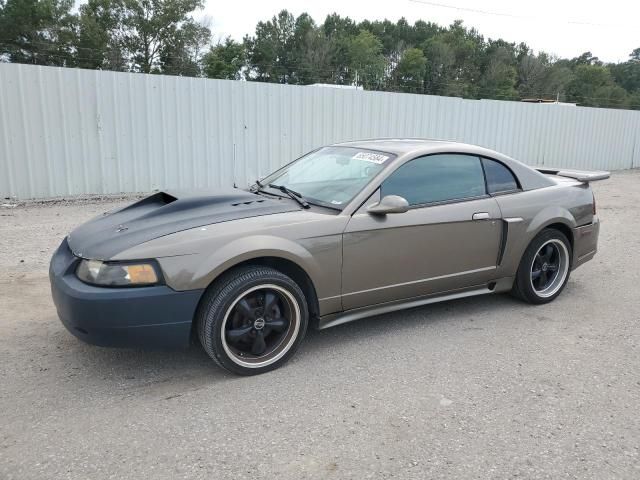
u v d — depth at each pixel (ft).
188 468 8.50
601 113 59.88
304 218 12.08
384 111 43.21
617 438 9.50
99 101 32.71
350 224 12.35
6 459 8.64
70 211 29.37
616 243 25.48
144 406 10.32
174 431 9.50
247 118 37.37
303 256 11.70
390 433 9.54
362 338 13.74
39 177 31.91
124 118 33.63
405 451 9.02
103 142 33.32
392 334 14.02
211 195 13.10
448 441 9.33
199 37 213.25
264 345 11.71
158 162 35.14
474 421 9.96
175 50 209.46
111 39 201.87
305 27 264.52
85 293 10.23
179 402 10.49
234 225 11.48
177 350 12.87
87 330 10.37
